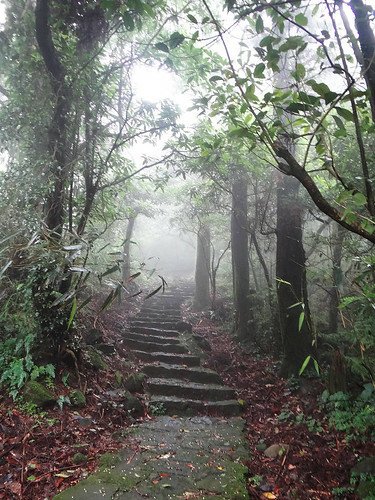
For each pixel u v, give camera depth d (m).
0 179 4.82
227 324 10.02
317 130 2.08
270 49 2.16
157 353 7.39
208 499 3.12
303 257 6.73
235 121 2.41
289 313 6.56
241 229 9.38
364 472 3.51
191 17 2.36
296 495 3.38
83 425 4.16
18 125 5.12
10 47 4.96
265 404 5.85
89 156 5.23
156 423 4.77
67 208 5.48
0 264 3.72
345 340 6.57
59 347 4.99
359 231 1.93
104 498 2.98
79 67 4.79
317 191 1.98
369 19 2.10
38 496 3.00
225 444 4.26
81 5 4.73
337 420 4.58
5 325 4.76
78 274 3.79
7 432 3.67
